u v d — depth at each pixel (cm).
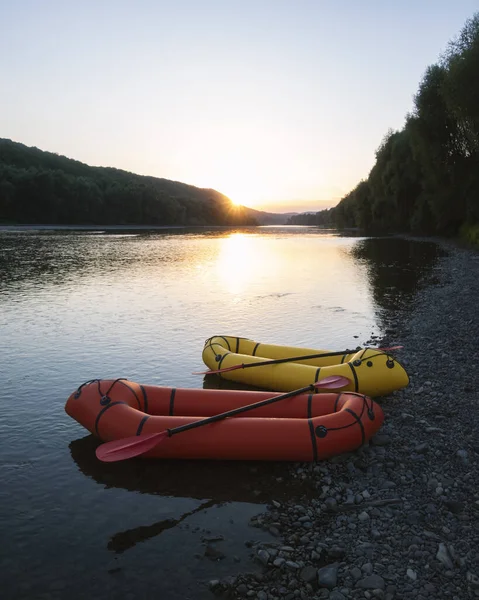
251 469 548
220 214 13900
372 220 7106
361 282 1947
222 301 1527
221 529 446
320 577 377
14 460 566
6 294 1636
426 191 4647
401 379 714
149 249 3738
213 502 488
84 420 596
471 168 3494
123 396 605
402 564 390
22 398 744
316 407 607
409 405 698
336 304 1480
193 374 828
